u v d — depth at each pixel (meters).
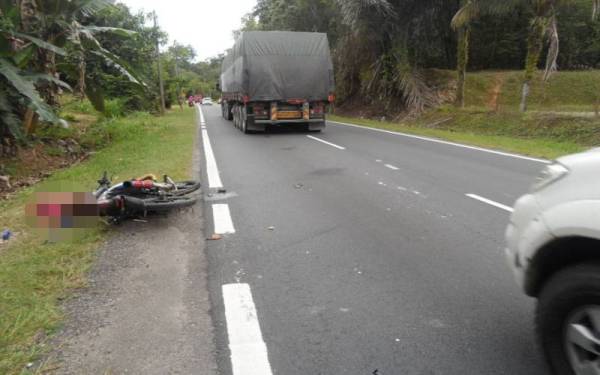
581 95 23.73
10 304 3.57
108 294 3.82
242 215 6.12
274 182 8.24
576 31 27.69
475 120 18.44
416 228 5.57
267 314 3.54
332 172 9.16
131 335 3.23
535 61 17.30
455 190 7.52
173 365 2.91
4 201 7.19
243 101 16.64
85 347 3.08
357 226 5.65
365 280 4.12
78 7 11.35
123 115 22.44
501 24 29.11
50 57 11.48
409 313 3.54
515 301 3.71
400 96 24.52
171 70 39.62
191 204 5.76
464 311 3.57
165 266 4.40
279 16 32.72
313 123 17.50
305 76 16.83
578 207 2.40
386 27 23.39
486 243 5.04
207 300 3.76
